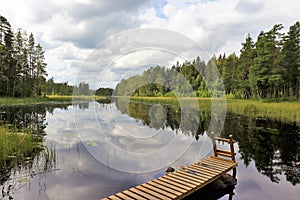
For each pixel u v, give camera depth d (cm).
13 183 351
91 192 320
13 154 488
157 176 373
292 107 1255
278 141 636
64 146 580
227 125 886
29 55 3250
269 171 414
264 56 2117
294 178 382
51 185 342
